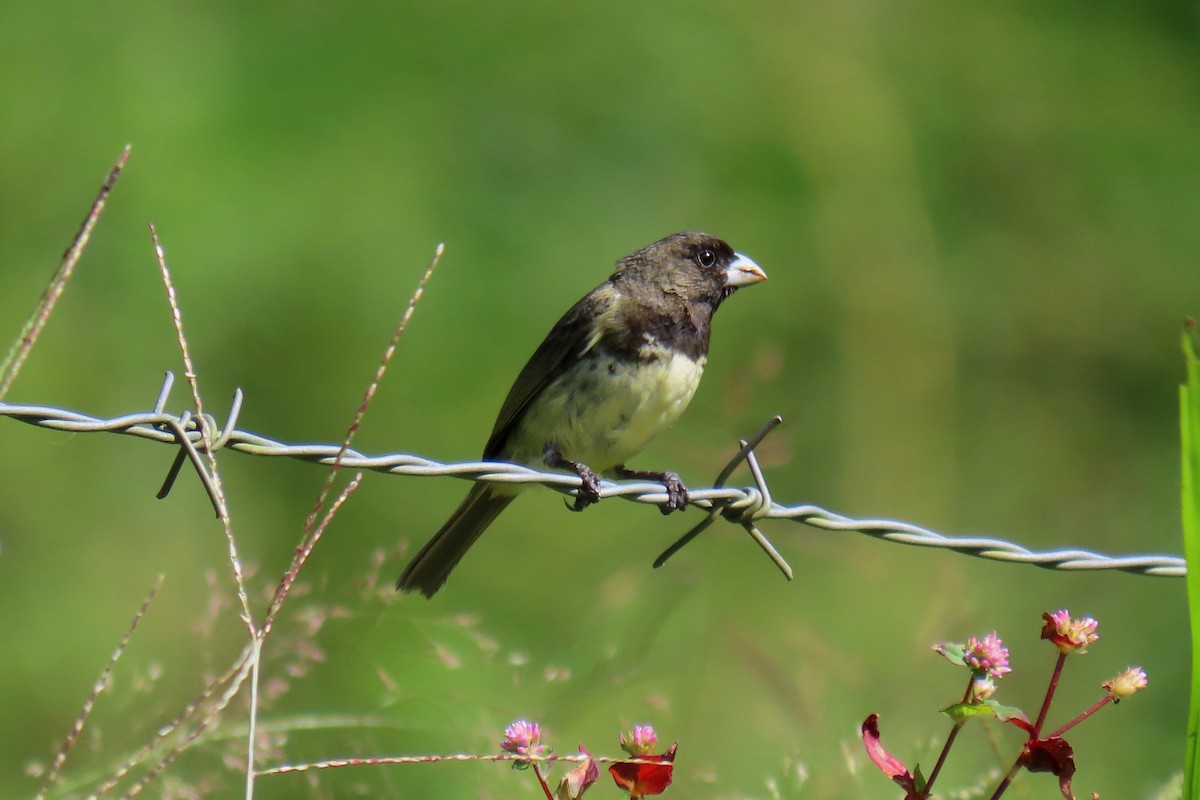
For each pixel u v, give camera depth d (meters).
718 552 11.25
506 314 14.24
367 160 14.48
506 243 14.62
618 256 14.95
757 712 8.65
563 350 7.73
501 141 15.20
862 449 14.95
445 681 7.55
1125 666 10.91
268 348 13.55
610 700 8.79
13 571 11.58
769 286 15.29
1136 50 17.59
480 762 6.53
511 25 15.86
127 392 13.05
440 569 7.63
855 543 11.34
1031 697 10.50
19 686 10.70
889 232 15.96
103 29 14.49
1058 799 8.47
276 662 6.86
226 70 14.65
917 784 4.39
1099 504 15.05
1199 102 17.36
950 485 15.02
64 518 12.05
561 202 15.09
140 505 12.36
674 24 16.38
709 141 15.93
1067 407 15.80
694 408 13.55
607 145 15.49
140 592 11.56
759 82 16.42
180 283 13.38
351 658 7.47
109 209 13.56
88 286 13.30
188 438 4.82
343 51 15.09
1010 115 16.92
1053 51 17.47
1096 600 11.58
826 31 16.95
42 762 9.69
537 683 7.42
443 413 13.64
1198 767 4.50
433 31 15.50
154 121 14.06
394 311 13.88
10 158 13.71
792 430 13.92
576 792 4.38
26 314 13.12
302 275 13.76
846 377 15.28
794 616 10.89
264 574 12.23
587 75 15.79
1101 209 16.56
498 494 7.63
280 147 14.30
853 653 9.90
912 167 16.41
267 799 7.17
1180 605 11.48
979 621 10.16
